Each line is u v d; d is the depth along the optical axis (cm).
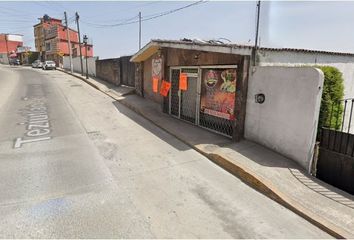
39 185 479
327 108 539
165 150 673
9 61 5656
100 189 467
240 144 664
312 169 538
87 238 340
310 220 386
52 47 4384
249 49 632
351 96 928
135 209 407
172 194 455
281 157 575
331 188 470
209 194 457
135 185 485
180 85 953
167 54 1028
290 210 414
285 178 492
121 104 1292
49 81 2192
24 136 767
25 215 387
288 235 356
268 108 610
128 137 778
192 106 918
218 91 785
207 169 562
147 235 348
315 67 523
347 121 838
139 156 629
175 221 379
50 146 685
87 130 841
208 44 728
